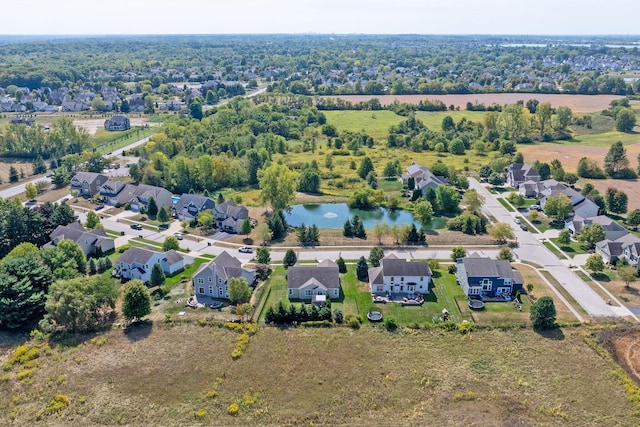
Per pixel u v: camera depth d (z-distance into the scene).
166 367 72.75
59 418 63.38
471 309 87.62
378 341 78.62
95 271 101.50
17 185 158.50
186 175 156.38
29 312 82.00
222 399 66.75
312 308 83.81
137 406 65.50
